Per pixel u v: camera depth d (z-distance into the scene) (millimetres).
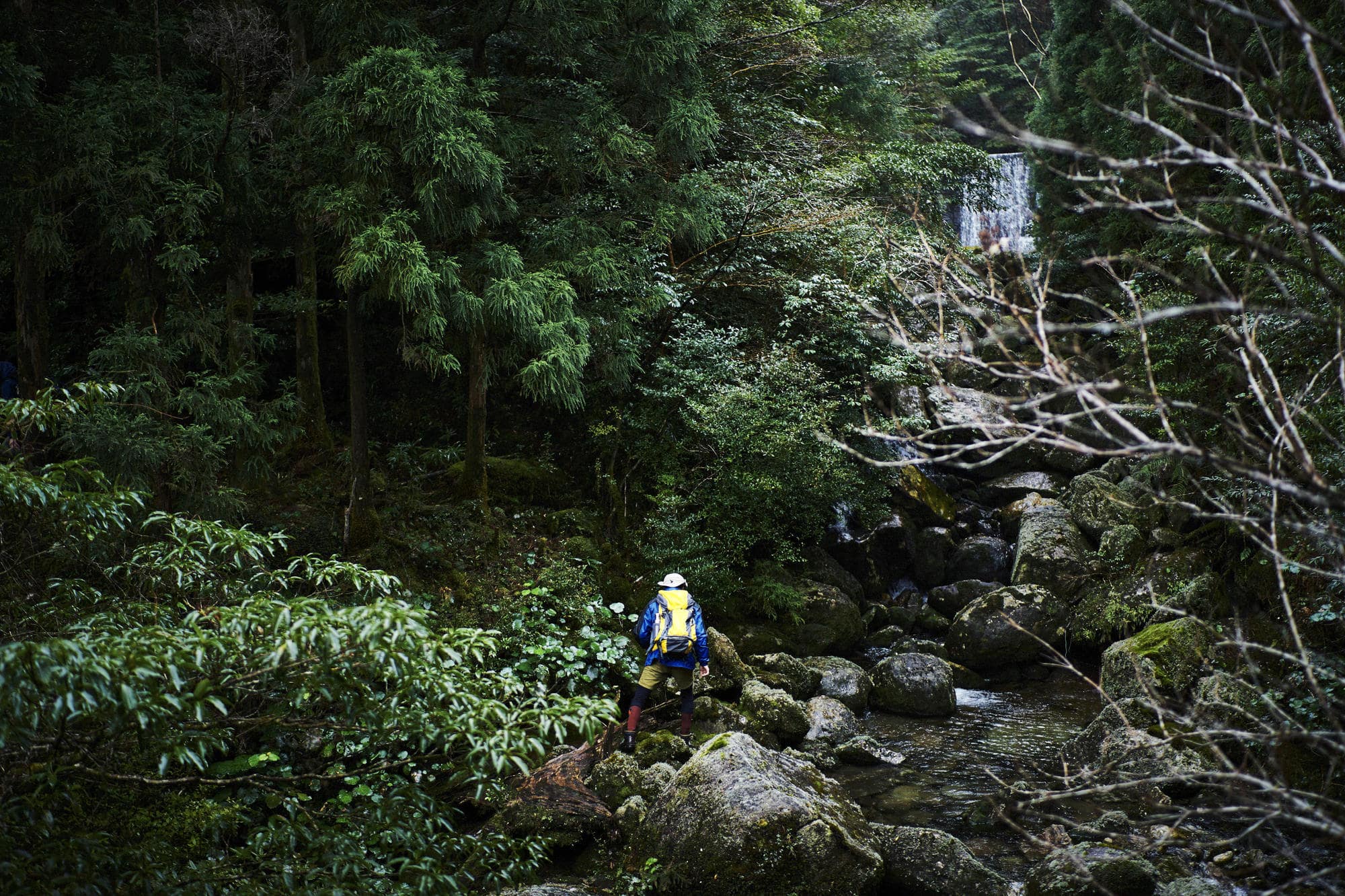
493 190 7824
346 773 4129
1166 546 9984
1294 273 5875
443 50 8945
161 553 4297
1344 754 2641
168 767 4094
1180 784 6391
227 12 8125
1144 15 9508
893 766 7633
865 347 11711
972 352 2777
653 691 7832
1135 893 5102
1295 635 2498
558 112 9117
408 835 3965
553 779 6504
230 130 7379
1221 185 7215
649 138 9477
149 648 3070
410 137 7352
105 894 3322
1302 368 5738
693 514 10555
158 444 6598
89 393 4270
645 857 5812
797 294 11922
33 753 3512
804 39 14375
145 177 6945
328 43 8242
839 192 13000
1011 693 9781
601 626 9125
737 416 10195
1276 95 2240
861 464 11680
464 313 7680
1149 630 8531
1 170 6672
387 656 3268
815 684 9148
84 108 6934
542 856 4426
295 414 8797
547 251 8898
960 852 5480
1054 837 5879
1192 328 8453
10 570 3916
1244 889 5074
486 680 4023
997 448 13406
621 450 11312
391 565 8578
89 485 6273
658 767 6656
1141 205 2471
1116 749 6688
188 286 7184
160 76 7527
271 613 3420
